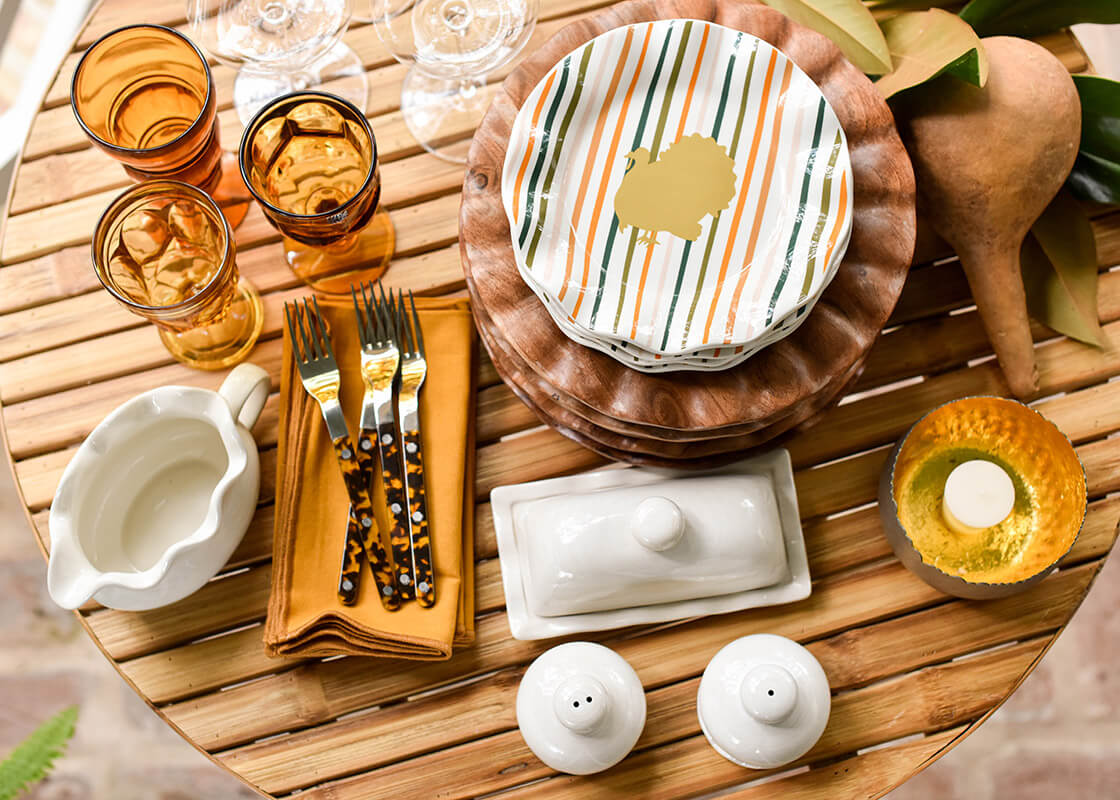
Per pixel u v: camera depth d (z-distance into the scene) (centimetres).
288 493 74
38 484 79
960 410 75
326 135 78
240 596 76
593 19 72
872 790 72
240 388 71
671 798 73
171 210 75
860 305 67
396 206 83
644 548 71
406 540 73
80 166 85
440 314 78
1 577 133
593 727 65
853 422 80
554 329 67
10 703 130
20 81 123
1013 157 71
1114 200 80
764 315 62
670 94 68
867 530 78
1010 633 75
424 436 76
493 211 69
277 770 73
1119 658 131
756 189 66
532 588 73
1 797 68
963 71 71
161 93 79
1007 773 128
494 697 75
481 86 86
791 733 66
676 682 75
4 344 81
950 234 76
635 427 67
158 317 69
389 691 75
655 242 65
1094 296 79
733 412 65
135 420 70
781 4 77
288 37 76
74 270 82
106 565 72
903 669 75
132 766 129
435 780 73
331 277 82
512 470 79
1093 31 145
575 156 67
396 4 79
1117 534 77
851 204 64
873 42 74
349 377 77
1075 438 79
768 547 72
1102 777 128
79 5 123
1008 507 71
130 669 75
